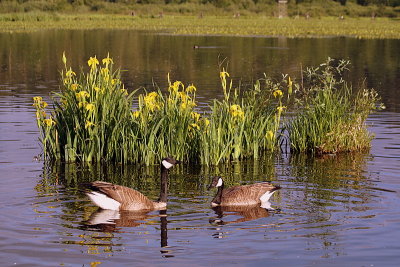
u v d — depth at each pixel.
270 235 10.77
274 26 87.69
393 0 134.38
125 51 48.69
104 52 47.38
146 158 16.33
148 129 16.77
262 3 133.12
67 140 16.61
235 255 9.86
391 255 9.79
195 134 16.95
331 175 15.20
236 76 33.97
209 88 29.20
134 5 120.12
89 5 117.81
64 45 52.97
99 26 83.19
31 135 18.92
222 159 17.03
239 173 15.55
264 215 11.93
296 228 11.12
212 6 125.00
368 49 52.84
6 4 101.25
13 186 13.81
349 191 13.62
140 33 70.56
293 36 69.19
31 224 11.23
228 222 11.53
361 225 11.23
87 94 16.39
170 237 10.69
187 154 16.84
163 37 64.88
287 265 9.45
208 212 12.20
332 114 18.38
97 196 12.05
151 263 9.54
